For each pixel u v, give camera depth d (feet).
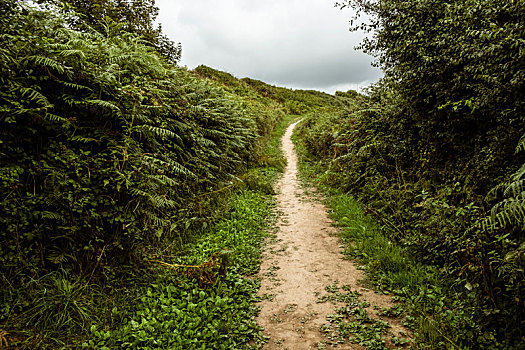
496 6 12.62
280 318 11.41
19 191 10.32
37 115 10.58
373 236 18.15
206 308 11.34
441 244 13.38
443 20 15.11
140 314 10.52
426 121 18.62
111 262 12.19
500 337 9.23
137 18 42.80
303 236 19.95
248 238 18.92
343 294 12.77
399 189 20.51
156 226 14.75
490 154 13.70
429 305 11.12
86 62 12.84
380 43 20.52
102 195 12.13
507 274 9.20
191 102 23.91
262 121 60.29
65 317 9.45
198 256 15.19
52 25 13.12
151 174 14.33
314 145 48.49
